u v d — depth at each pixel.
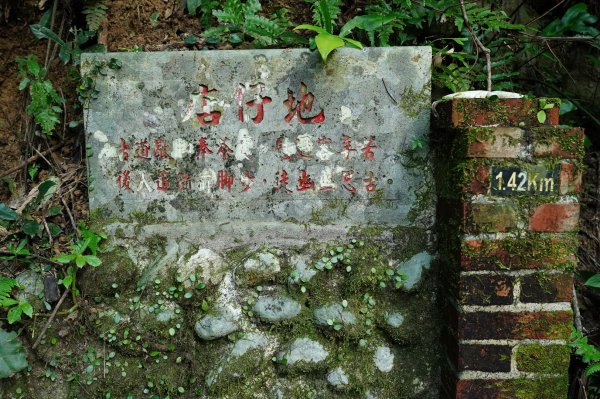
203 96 1.71
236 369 1.65
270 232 1.74
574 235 1.45
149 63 1.71
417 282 1.70
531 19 2.40
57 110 1.88
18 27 2.06
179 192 1.75
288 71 1.70
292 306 1.70
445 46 2.07
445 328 1.65
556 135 1.43
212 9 2.04
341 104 1.71
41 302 1.71
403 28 2.03
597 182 2.31
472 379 1.50
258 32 1.90
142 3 2.08
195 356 1.69
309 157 1.73
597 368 1.54
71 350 1.70
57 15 2.06
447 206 1.60
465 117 1.47
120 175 1.75
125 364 1.70
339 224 1.74
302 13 2.10
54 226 1.82
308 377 1.69
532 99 1.45
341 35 1.80
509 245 1.45
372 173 1.73
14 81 2.06
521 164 1.44
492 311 1.48
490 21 1.99
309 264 1.72
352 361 1.69
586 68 2.40
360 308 1.70
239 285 1.71
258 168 1.73
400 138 1.72
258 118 1.72
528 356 1.49
